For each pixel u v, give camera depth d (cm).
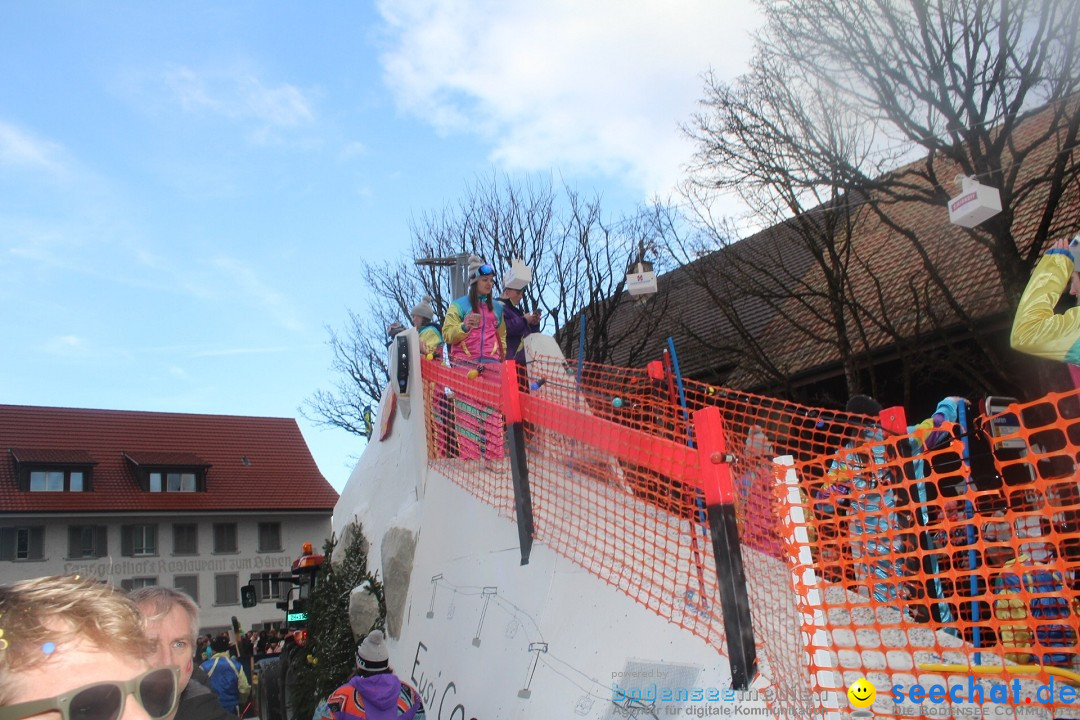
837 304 1404
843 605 323
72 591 171
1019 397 1200
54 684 166
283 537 4344
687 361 1855
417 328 877
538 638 492
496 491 613
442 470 702
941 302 1401
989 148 1176
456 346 745
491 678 521
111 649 172
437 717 579
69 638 166
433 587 651
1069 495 373
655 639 420
